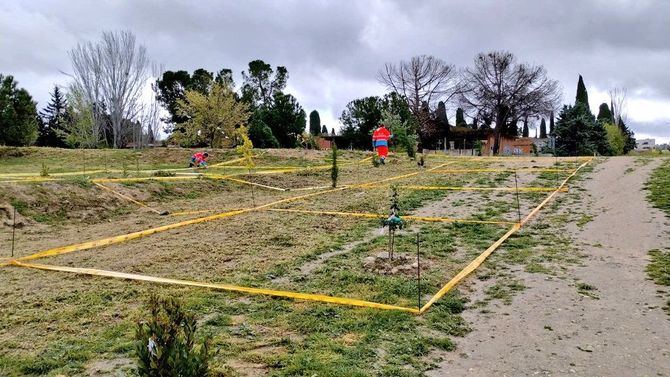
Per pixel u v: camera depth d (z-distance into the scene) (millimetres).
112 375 4469
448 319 6059
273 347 5141
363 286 7176
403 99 46562
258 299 6613
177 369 3152
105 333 5402
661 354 5043
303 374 4523
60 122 44625
